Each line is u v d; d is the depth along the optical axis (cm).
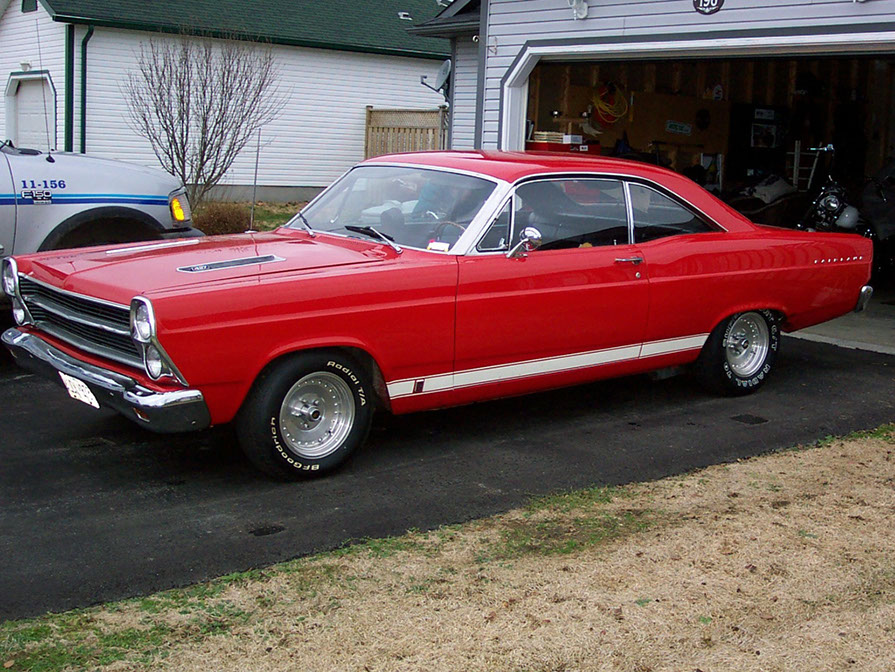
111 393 478
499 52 1214
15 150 785
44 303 550
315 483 512
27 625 354
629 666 338
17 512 465
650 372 677
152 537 438
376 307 509
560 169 598
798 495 505
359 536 443
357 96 2494
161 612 366
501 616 368
